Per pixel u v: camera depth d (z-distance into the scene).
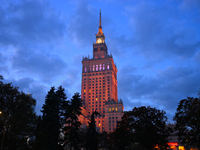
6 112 58.06
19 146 56.50
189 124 58.31
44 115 61.41
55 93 66.56
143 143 67.31
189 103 60.78
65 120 68.81
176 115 61.84
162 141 66.94
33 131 59.97
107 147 103.12
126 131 74.88
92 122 79.69
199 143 57.00
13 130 56.16
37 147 41.88
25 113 60.50
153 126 69.06
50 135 58.09
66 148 84.81
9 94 60.31
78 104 70.81
